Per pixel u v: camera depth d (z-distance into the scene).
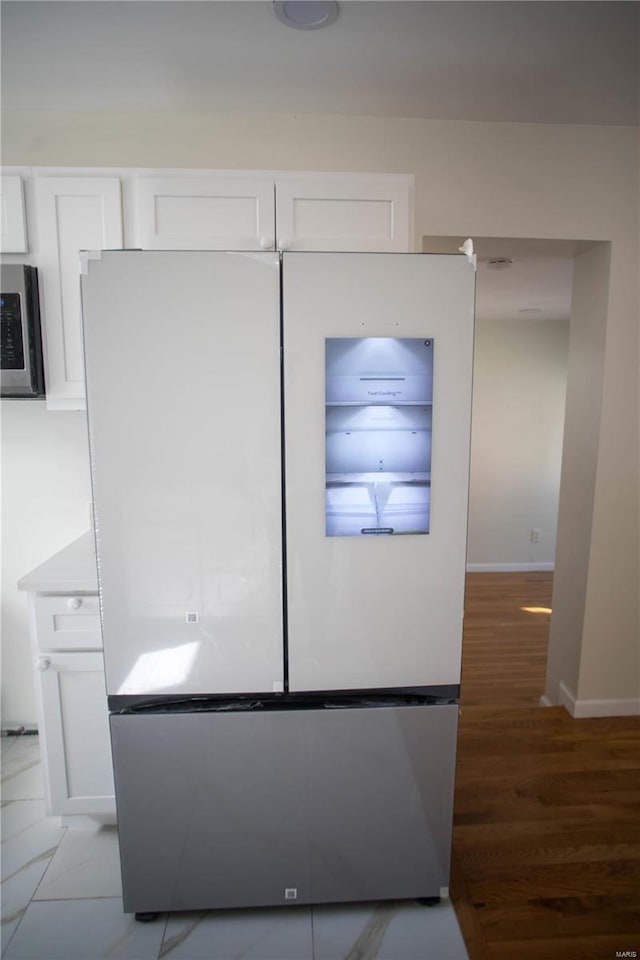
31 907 1.55
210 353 1.31
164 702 1.42
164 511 1.35
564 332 4.91
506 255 2.43
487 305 4.18
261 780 1.44
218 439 1.34
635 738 2.35
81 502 2.25
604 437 2.32
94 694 1.67
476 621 3.83
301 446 1.34
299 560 1.38
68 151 1.95
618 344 2.26
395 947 1.43
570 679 2.56
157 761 1.42
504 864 1.68
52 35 1.50
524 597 4.33
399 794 1.46
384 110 1.96
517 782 2.06
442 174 2.06
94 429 1.32
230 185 1.66
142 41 1.54
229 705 1.42
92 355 1.30
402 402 1.35
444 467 1.38
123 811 1.44
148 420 1.32
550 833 1.81
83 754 1.70
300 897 1.50
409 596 1.41
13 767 2.12
